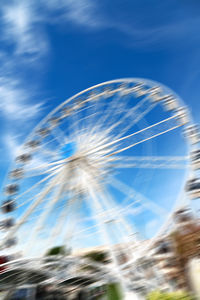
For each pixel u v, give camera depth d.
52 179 30.52
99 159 30.12
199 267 12.34
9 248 28.22
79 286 28.78
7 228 29.98
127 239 24.41
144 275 22.61
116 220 25.17
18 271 26.45
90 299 26.69
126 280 22.41
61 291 29.62
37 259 25.81
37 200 29.66
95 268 28.00
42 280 29.53
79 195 29.14
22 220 29.12
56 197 29.52
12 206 30.81
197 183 23.73
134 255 23.45
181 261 13.74
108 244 24.08
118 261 23.50
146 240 23.95
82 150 30.70
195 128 28.12
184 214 16.36
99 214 25.81
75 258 26.83
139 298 21.27
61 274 27.59
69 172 30.27
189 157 26.69
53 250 29.91
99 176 28.52
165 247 20.33
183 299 12.34
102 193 26.91
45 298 27.92
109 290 22.84
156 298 13.88
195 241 13.73
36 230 28.25
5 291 28.33
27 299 26.66
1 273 25.00
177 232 14.82
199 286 11.84
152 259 22.30
